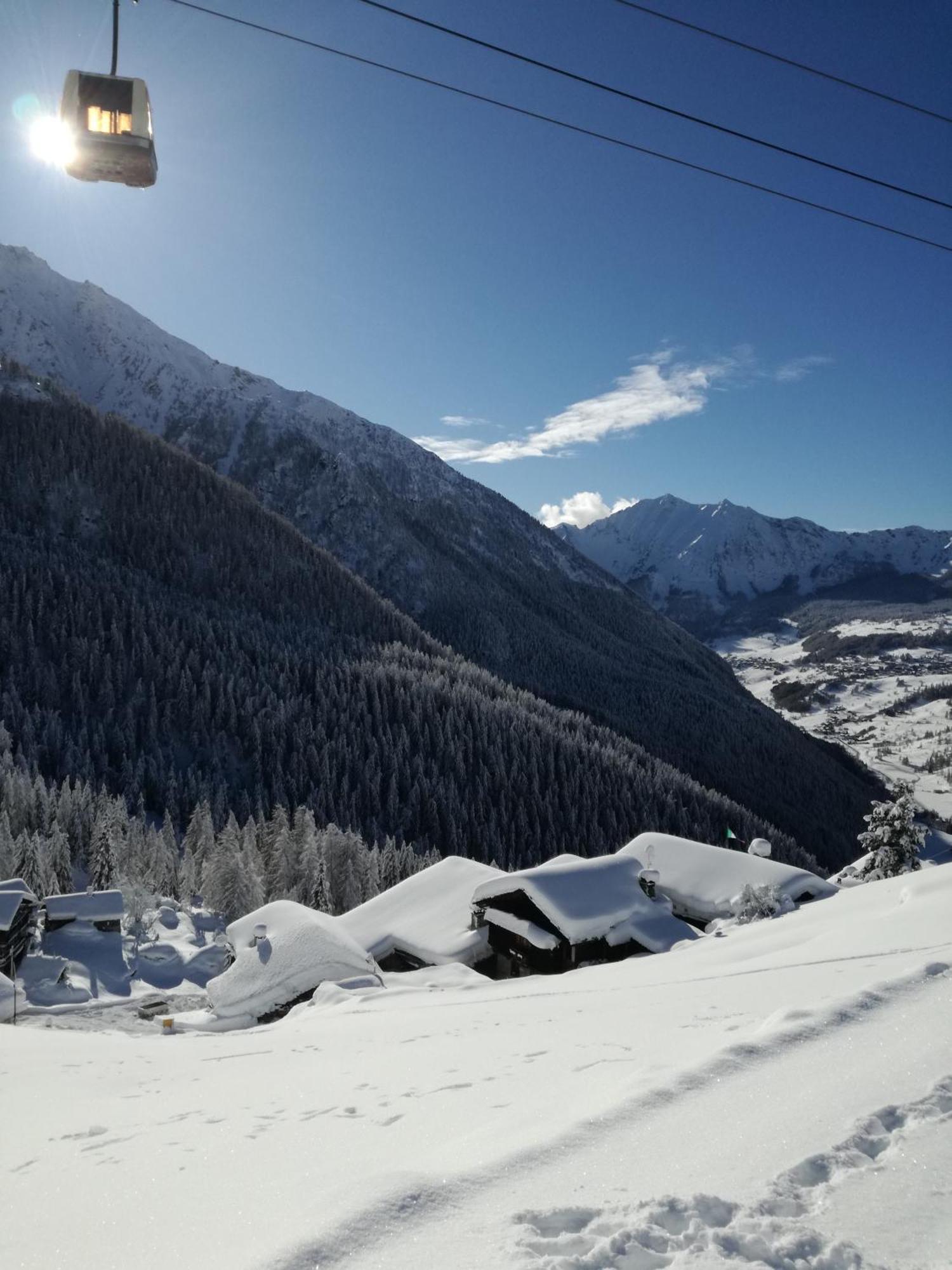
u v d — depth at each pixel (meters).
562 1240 3.88
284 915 42.41
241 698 145.25
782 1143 4.77
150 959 62.16
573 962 35.69
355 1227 4.15
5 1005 49.03
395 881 85.62
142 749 125.62
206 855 85.00
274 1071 11.57
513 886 37.78
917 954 11.41
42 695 134.00
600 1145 4.98
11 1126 9.68
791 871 39.84
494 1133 5.83
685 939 35.69
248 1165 6.29
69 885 78.38
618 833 135.62
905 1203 4.10
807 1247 3.74
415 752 144.50
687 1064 6.33
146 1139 7.86
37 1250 5.14
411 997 25.94
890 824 47.16
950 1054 5.83
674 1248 3.79
